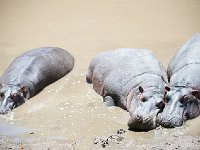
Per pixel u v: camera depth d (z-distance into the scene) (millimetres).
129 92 34812
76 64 43375
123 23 52812
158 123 31578
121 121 33094
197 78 34500
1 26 53812
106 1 60062
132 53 38406
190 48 38250
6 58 44969
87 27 52062
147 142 29594
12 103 35750
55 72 40344
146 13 55562
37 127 32688
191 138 29812
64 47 47031
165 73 37188
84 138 30703
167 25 52000
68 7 58500
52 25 53156
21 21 55031
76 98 37094
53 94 38125
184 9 56562
